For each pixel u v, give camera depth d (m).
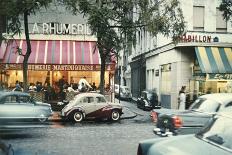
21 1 22.44
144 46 45.94
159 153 5.65
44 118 16.08
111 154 11.99
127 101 46.91
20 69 29.58
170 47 33.34
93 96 23.36
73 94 28.66
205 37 31.03
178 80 31.78
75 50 31.33
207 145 5.76
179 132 11.84
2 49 30.38
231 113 6.61
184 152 5.44
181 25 25.62
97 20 24.17
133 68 53.50
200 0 32.47
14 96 16.02
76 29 32.56
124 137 15.70
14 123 15.63
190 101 30.25
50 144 13.91
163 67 36.94
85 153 12.10
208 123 6.65
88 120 24.00
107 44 25.75
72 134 16.69
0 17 23.06
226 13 27.66
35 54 30.41
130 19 25.86
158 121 12.55
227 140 5.78
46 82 31.70
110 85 30.95
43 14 32.75
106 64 29.44
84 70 30.02
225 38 31.59
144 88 46.66
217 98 12.40
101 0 24.73
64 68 29.84
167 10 25.94
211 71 28.69
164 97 36.38
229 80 29.08
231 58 29.69
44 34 32.25
